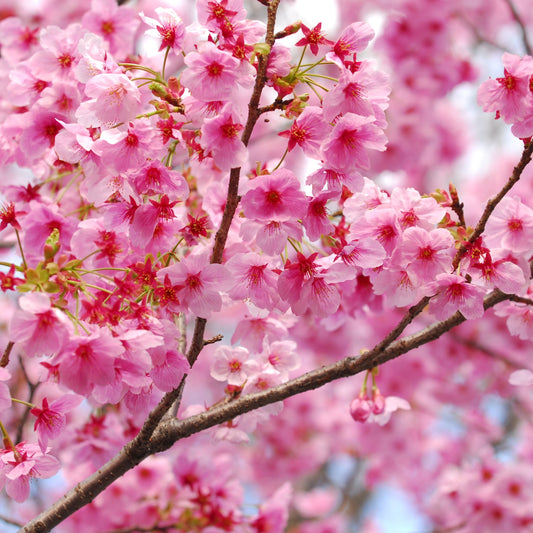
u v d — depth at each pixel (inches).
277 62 56.7
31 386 64.4
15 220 60.2
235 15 56.9
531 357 102.3
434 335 59.2
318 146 57.0
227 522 69.4
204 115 57.3
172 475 72.9
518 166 57.3
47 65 60.8
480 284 58.1
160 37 57.9
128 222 58.1
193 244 58.6
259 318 60.7
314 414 114.6
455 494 92.7
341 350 104.3
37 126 60.9
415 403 115.3
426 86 110.0
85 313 55.5
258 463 113.6
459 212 58.7
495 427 116.4
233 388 60.3
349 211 59.1
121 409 68.2
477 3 111.6
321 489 129.9
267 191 56.7
